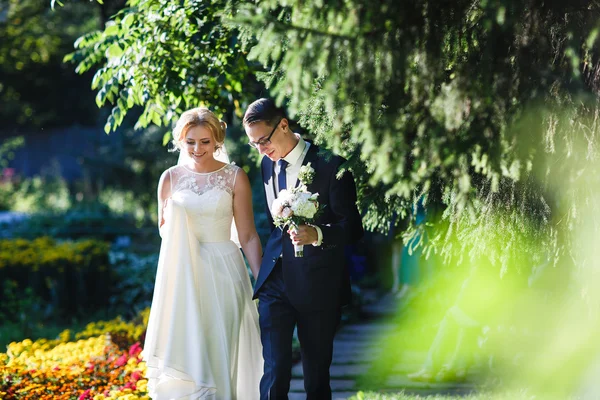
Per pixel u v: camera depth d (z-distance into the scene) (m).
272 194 4.99
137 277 14.05
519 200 4.56
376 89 3.48
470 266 6.93
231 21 3.43
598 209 4.12
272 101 4.79
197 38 6.00
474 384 7.09
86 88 29.38
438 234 5.61
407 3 3.53
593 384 5.60
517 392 6.23
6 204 28.44
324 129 4.52
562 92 3.79
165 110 6.50
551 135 3.81
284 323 4.84
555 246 4.68
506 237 4.73
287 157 4.84
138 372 6.39
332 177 4.75
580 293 4.90
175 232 5.12
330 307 4.79
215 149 5.32
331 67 3.36
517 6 3.56
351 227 4.75
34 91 29.69
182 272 5.08
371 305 12.82
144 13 6.16
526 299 6.36
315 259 4.74
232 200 5.32
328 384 4.94
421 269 11.21
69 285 12.55
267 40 3.37
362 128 3.50
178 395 5.05
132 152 22.72
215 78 6.46
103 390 6.13
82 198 27.34
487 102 3.53
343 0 3.40
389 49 3.45
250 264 5.31
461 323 7.05
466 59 3.80
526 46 3.73
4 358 6.89
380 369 7.98
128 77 6.05
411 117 3.56
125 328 8.97
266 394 4.77
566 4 3.79
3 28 26.58
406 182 3.50
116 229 22.95
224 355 5.13
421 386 7.12
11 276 12.35
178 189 5.29
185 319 5.04
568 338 5.61
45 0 26.48
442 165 3.51
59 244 14.79
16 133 30.59
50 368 6.62
